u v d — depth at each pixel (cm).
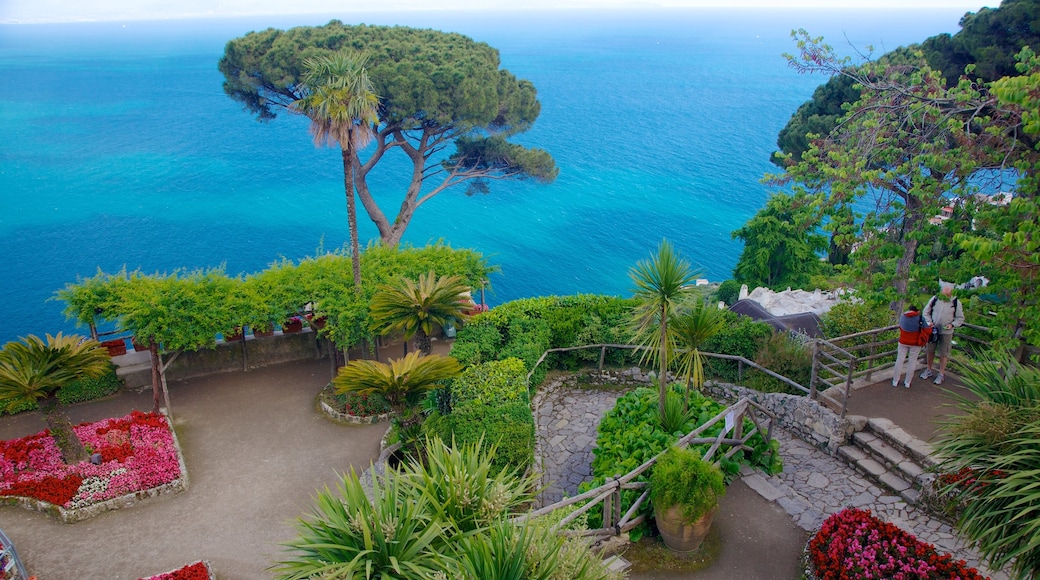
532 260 6475
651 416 1279
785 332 1577
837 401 1249
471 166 3578
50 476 1366
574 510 992
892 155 1395
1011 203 1034
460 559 731
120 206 8331
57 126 14625
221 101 18800
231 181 9650
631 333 1385
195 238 7119
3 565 1052
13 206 8300
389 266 1928
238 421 1667
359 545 771
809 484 1140
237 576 1134
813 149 1645
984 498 757
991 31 1877
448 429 1359
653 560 979
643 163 11238
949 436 912
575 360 1720
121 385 1812
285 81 2892
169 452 1470
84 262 6309
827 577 891
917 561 880
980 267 1161
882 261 1538
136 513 1311
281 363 1977
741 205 8581
